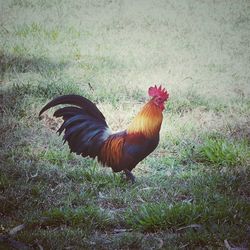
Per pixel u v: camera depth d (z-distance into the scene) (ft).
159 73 50.29
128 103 43.83
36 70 50.16
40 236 26.76
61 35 59.06
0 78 48.01
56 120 41.24
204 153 36.47
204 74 50.80
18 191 31.14
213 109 44.04
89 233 27.63
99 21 63.57
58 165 35.22
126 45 57.16
